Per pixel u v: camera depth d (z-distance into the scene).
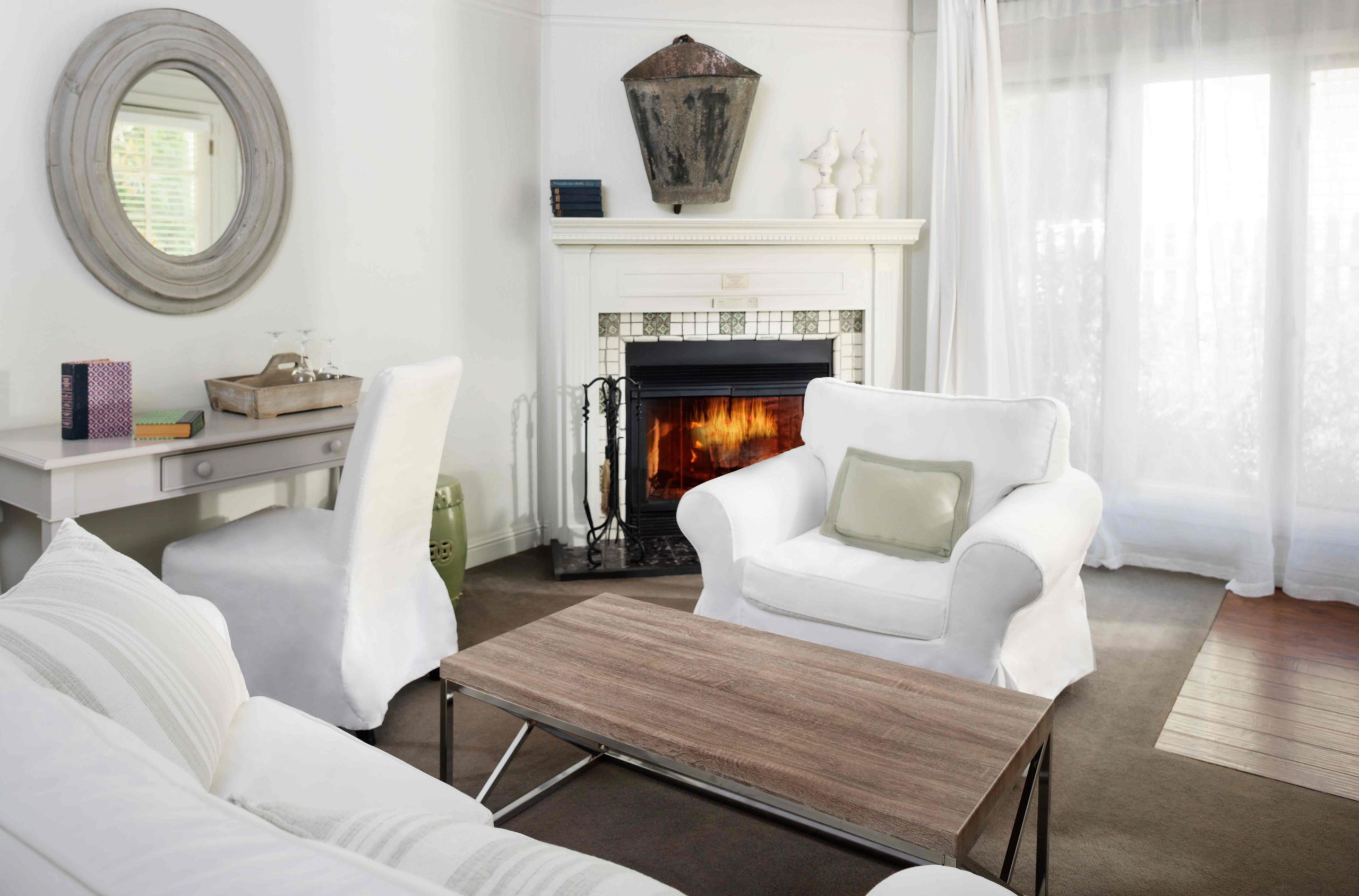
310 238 3.33
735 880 1.91
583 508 4.20
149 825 0.57
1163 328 3.86
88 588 1.16
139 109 2.80
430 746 2.45
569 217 4.00
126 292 2.82
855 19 4.31
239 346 3.16
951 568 2.38
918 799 1.42
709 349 4.24
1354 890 1.88
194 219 2.96
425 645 2.72
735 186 4.32
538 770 2.34
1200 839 2.05
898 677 1.87
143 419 2.55
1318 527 3.58
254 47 3.09
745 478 2.90
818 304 4.24
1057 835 2.07
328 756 1.34
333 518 2.52
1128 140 3.83
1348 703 2.71
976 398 2.91
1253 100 3.60
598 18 4.11
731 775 1.54
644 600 3.56
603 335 4.16
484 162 3.91
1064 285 4.02
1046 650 2.62
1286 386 3.61
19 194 2.60
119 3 2.74
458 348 3.90
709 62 3.93
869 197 4.22
